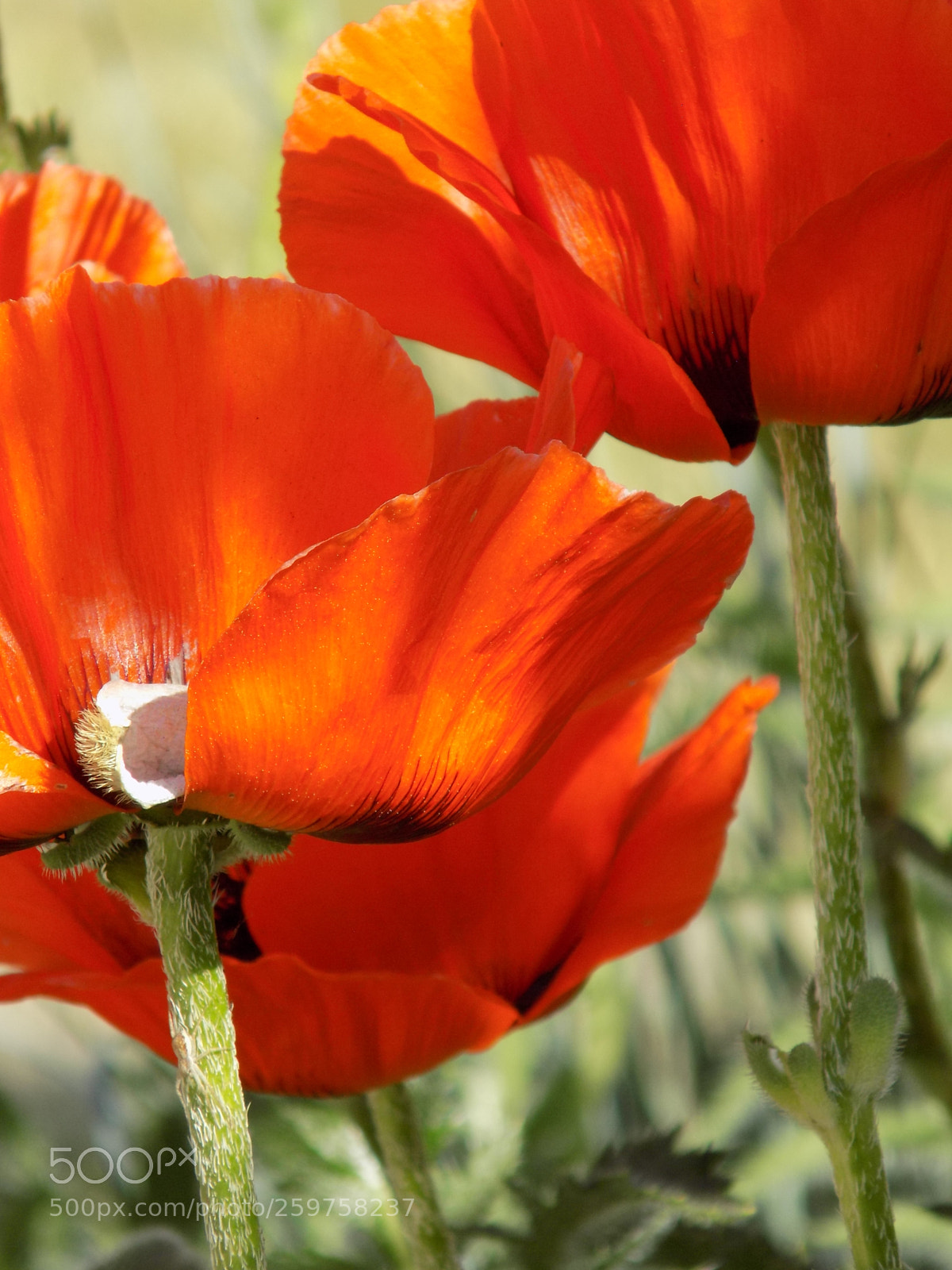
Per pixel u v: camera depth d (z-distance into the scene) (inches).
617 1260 22.1
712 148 17.8
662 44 17.6
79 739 16.4
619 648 16.8
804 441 18.2
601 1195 22.1
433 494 15.2
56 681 16.5
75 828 16.8
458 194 18.8
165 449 16.4
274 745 15.8
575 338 17.7
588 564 15.8
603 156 18.0
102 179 19.8
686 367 18.4
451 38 18.5
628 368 17.6
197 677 15.5
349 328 16.5
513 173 18.4
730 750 20.1
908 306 17.3
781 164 17.8
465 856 20.0
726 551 16.5
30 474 16.2
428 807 16.5
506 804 19.9
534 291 18.4
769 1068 17.9
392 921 20.0
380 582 15.4
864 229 16.9
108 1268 20.0
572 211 18.2
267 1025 18.7
